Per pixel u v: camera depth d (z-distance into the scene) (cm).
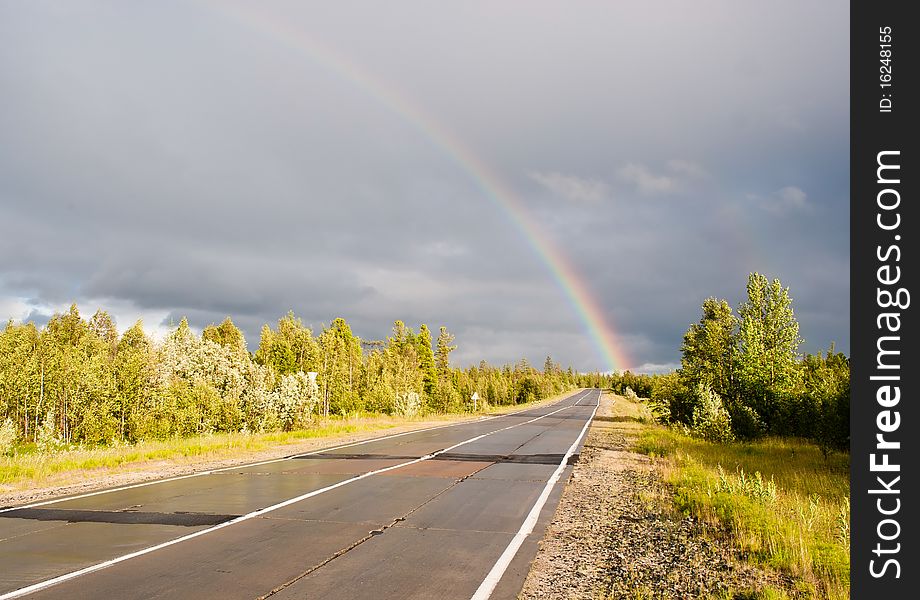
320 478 1437
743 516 933
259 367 3819
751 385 2588
